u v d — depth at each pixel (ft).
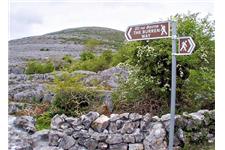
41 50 191.52
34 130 38.24
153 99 43.37
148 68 43.04
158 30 28.60
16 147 35.55
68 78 63.46
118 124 36.70
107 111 47.88
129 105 45.16
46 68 119.96
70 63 134.51
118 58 91.15
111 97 48.98
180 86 43.93
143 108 43.50
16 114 53.93
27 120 38.58
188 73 43.75
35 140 37.29
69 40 209.97
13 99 65.00
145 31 29.09
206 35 45.60
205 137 38.22
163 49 42.45
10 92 69.67
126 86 45.47
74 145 36.94
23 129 37.91
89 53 125.70
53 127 37.47
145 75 43.32
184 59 42.50
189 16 45.32
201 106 45.39
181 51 28.14
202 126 38.45
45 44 201.36
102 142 36.70
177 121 36.94
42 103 59.62
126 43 44.96
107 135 36.65
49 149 36.35
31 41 203.62
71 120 37.29
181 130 36.86
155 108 43.19
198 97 45.44
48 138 37.76
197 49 43.75
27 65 126.00
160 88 42.52
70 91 51.52
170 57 41.93
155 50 42.60
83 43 204.64
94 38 200.34
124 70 52.60
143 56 42.75
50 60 139.95
